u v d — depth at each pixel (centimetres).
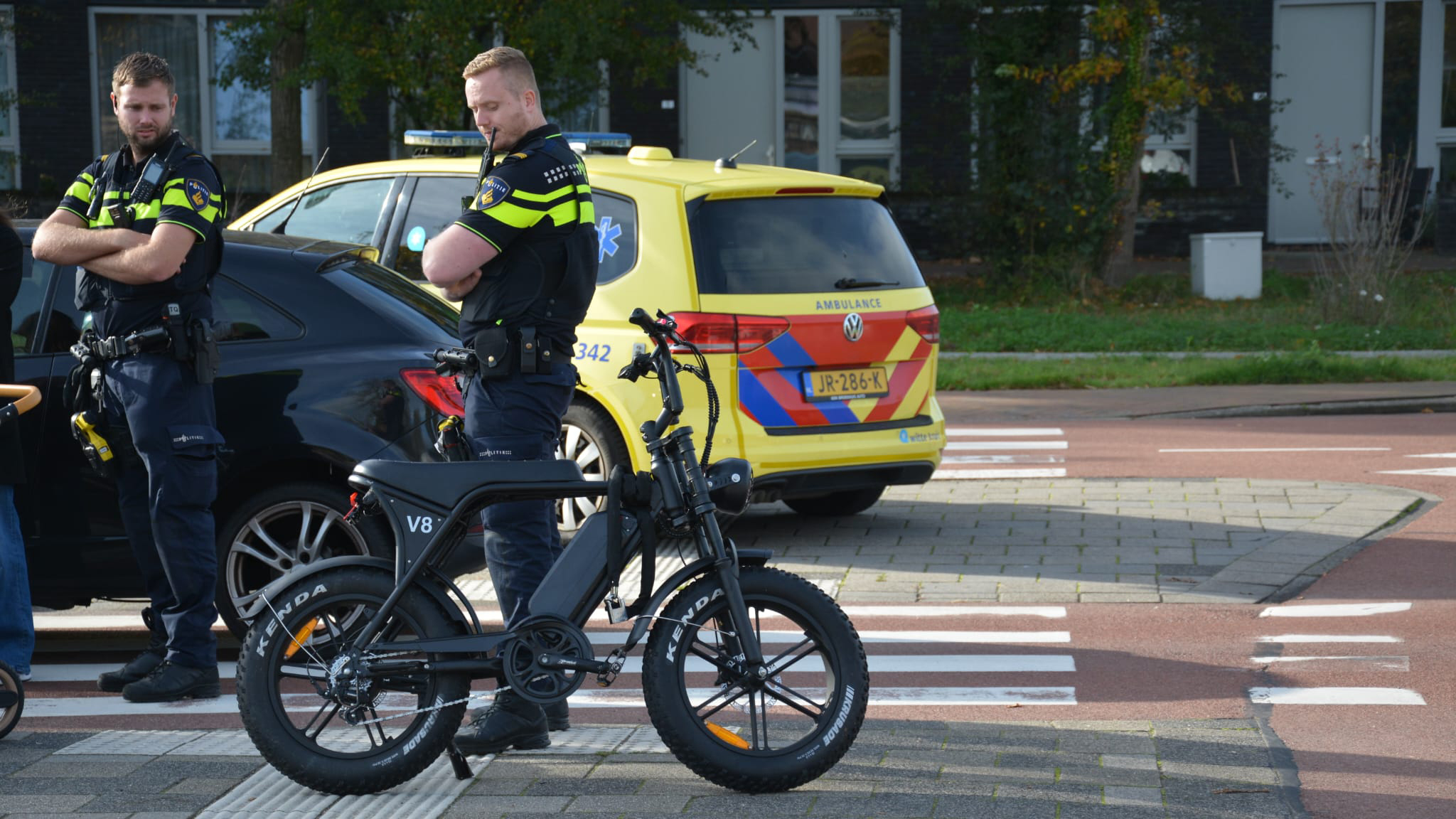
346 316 1098
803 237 1438
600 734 889
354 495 814
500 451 830
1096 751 853
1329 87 4897
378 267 1184
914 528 1576
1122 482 1820
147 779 796
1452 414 2455
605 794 774
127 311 932
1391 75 4859
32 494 1066
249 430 1062
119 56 4791
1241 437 2192
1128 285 4069
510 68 826
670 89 4909
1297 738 904
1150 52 3959
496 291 827
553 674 790
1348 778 825
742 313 1370
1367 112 4884
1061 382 2805
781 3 4884
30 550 1067
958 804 758
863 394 1444
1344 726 926
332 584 784
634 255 1395
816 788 784
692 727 770
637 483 798
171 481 941
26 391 906
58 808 752
